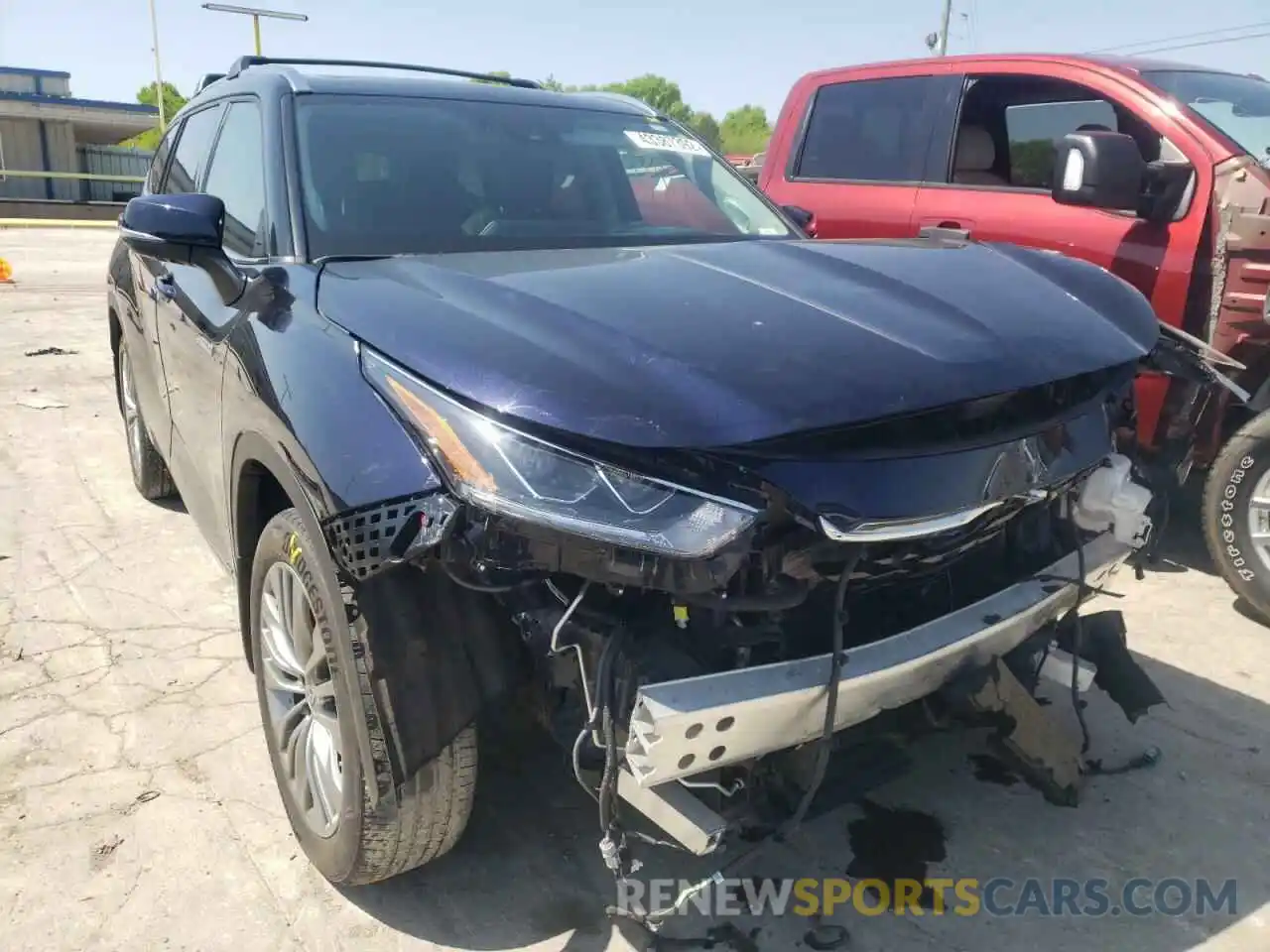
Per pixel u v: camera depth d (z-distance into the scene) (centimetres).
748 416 183
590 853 261
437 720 198
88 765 294
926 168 523
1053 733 244
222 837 266
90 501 507
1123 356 238
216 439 287
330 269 254
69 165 3434
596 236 306
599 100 376
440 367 193
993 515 210
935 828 272
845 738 226
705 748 186
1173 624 382
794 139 594
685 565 172
